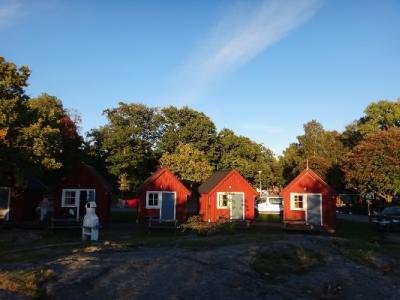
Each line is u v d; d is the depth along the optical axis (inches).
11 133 987.9
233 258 614.5
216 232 958.4
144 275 508.7
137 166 2365.9
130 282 479.8
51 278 489.4
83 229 907.4
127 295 436.1
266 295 448.5
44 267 537.0
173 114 2623.0
